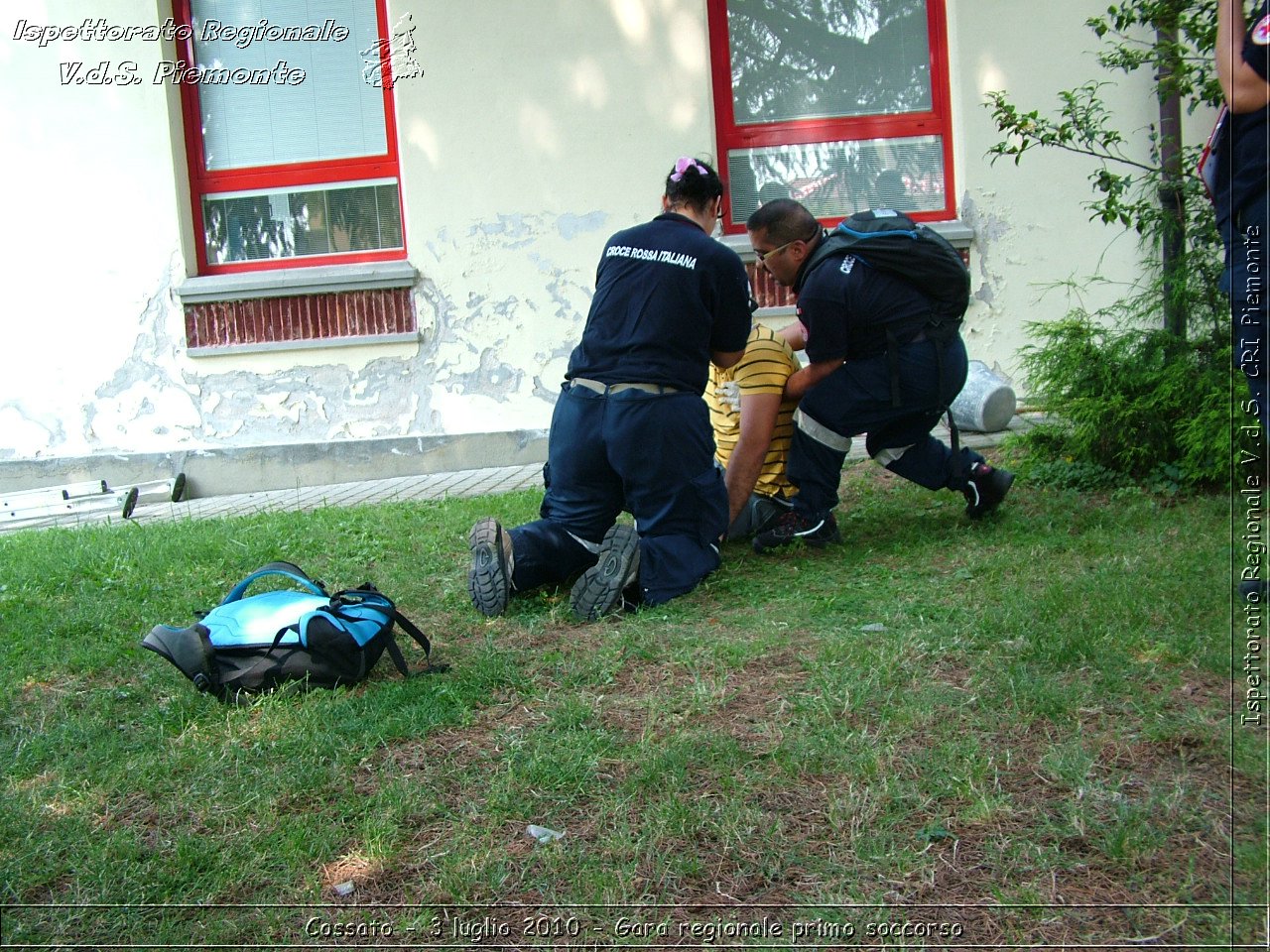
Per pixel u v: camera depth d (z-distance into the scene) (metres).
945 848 2.21
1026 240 7.85
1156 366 5.30
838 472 4.82
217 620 3.34
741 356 4.33
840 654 3.21
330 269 8.39
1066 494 5.23
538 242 8.27
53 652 3.76
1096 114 7.59
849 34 8.20
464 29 8.16
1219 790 2.21
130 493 7.37
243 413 8.55
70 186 8.46
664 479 4.03
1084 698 2.73
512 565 4.02
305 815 2.49
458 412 8.45
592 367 4.08
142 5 8.30
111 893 2.22
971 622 3.38
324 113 8.56
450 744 2.85
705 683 3.10
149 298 8.51
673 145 8.12
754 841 2.28
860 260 4.53
